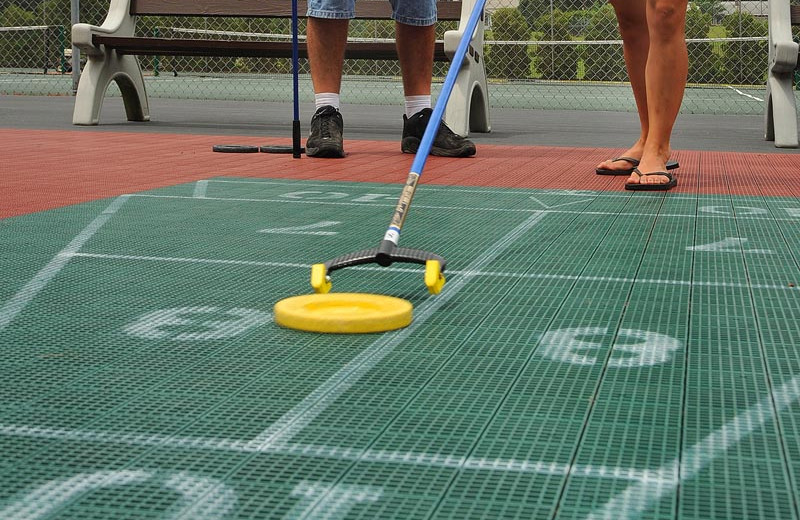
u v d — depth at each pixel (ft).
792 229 12.03
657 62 15.76
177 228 11.78
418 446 5.08
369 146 24.34
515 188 15.99
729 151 23.50
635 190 15.74
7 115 34.58
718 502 4.42
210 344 6.92
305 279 9.12
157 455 4.94
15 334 7.14
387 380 6.15
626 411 5.60
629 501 4.43
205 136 26.50
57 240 10.90
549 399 5.81
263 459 4.90
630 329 7.42
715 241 11.20
